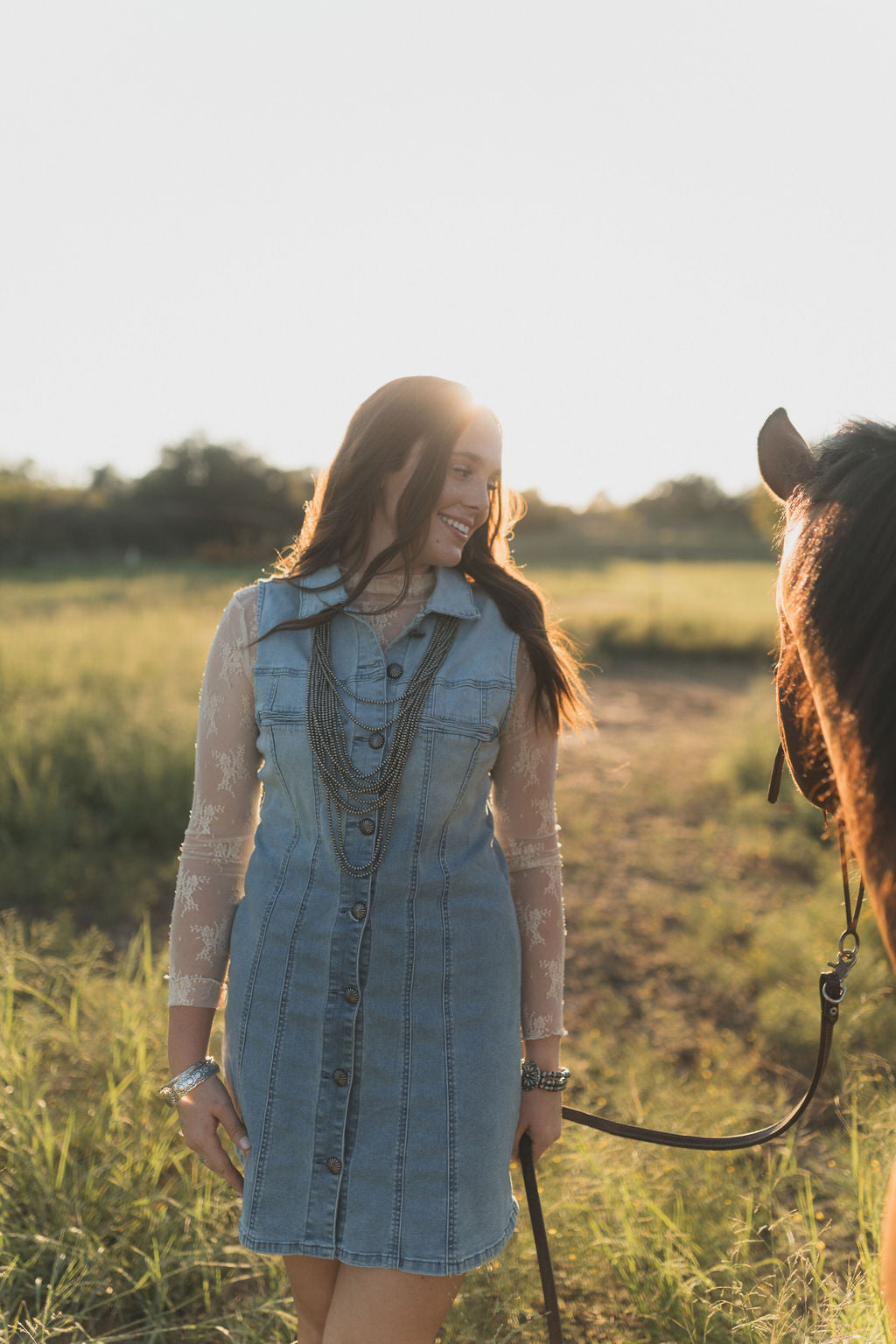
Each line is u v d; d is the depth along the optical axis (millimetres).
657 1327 1994
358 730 1312
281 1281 2031
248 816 1422
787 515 1293
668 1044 3420
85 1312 1945
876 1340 1730
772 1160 2479
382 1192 1275
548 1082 1417
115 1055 2623
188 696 7695
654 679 12766
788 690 1329
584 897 4855
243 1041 1333
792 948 3998
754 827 6012
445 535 1353
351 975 1287
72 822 5250
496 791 1449
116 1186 2232
